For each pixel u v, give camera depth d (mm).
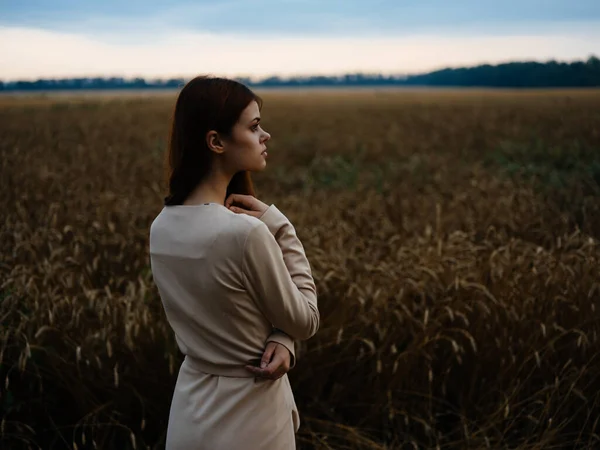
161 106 36000
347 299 3482
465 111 27594
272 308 1551
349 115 28484
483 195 6914
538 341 3273
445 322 3328
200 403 1609
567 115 21391
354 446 2975
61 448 3061
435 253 4023
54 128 17562
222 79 1585
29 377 3057
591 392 3119
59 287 3637
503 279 3602
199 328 1591
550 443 2982
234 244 1502
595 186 7645
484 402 3195
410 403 3164
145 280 3920
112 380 2965
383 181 9781
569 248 4789
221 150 1574
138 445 2971
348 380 3250
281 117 27031
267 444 1601
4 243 4781
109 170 9352
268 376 1564
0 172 7699
